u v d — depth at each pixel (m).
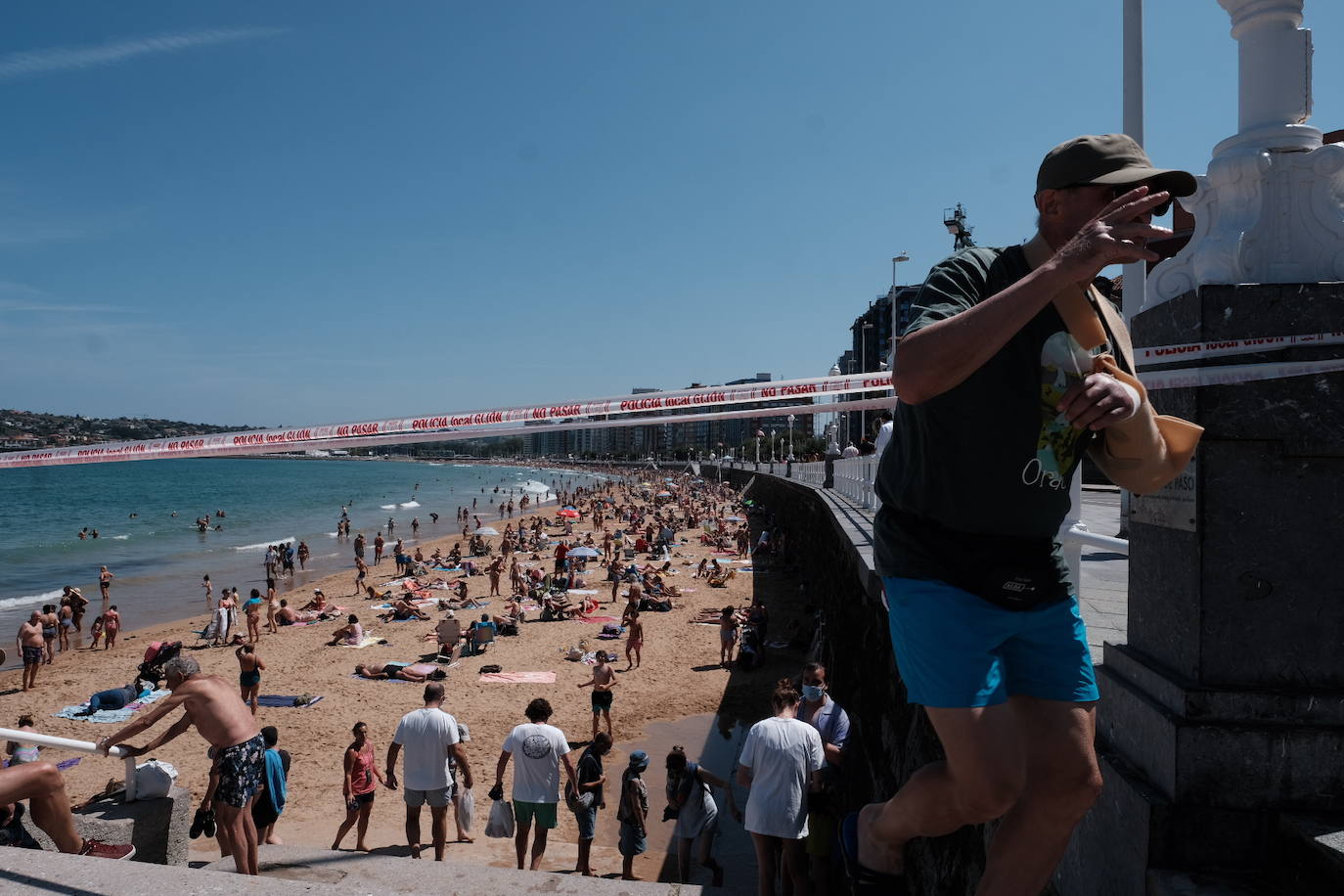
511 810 9.07
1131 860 2.28
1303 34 2.34
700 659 19.36
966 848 3.49
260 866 4.46
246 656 16.02
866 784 7.36
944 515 1.71
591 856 9.77
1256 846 2.13
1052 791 1.75
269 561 31.62
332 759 13.38
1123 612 5.21
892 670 6.12
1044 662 1.77
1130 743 2.46
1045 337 1.63
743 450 118.44
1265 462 2.20
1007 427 1.64
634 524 54.47
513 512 77.19
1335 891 1.92
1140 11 3.77
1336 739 2.10
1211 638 2.22
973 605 1.68
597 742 9.29
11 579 37.41
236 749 5.14
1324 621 2.18
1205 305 2.23
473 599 29.09
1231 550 2.21
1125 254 1.31
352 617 21.75
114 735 5.11
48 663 20.53
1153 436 1.70
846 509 16.59
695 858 9.47
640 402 2.88
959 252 1.75
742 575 33.19
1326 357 2.17
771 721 6.08
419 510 86.81
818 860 5.99
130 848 4.29
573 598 28.66
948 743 1.65
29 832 4.20
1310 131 2.30
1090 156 1.63
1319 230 2.27
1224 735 2.14
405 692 17.06
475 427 2.93
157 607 30.03
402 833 10.38
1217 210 2.37
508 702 16.19
